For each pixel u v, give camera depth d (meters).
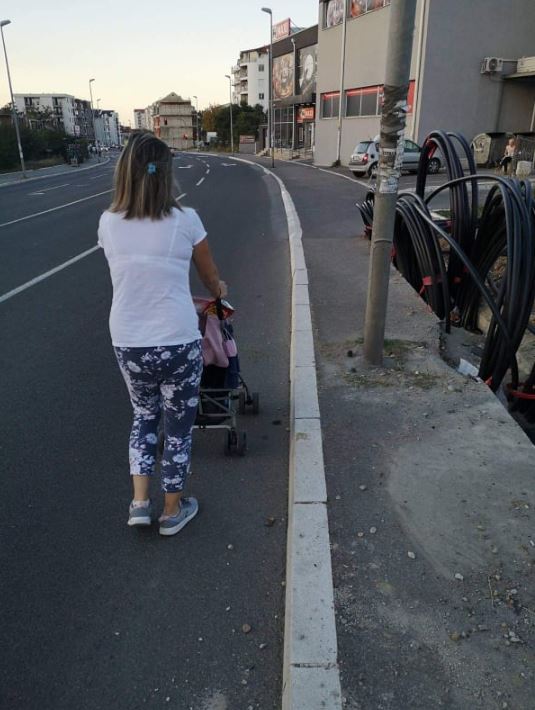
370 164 23.27
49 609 2.62
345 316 5.98
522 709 1.96
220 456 3.79
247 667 2.33
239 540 3.04
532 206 4.93
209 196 19.23
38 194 23.64
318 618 2.33
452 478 3.20
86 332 6.22
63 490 3.49
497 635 2.24
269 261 9.45
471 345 5.83
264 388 4.75
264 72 107.06
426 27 23.09
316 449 3.49
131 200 2.53
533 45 24.88
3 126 47.50
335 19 31.00
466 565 2.58
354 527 2.84
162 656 2.38
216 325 3.32
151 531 3.12
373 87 28.89
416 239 6.44
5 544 3.04
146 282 2.59
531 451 3.44
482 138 23.75
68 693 2.23
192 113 132.38
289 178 25.45
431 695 2.01
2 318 6.76
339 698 2.01
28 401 4.62
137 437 2.97
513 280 4.59
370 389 4.26
